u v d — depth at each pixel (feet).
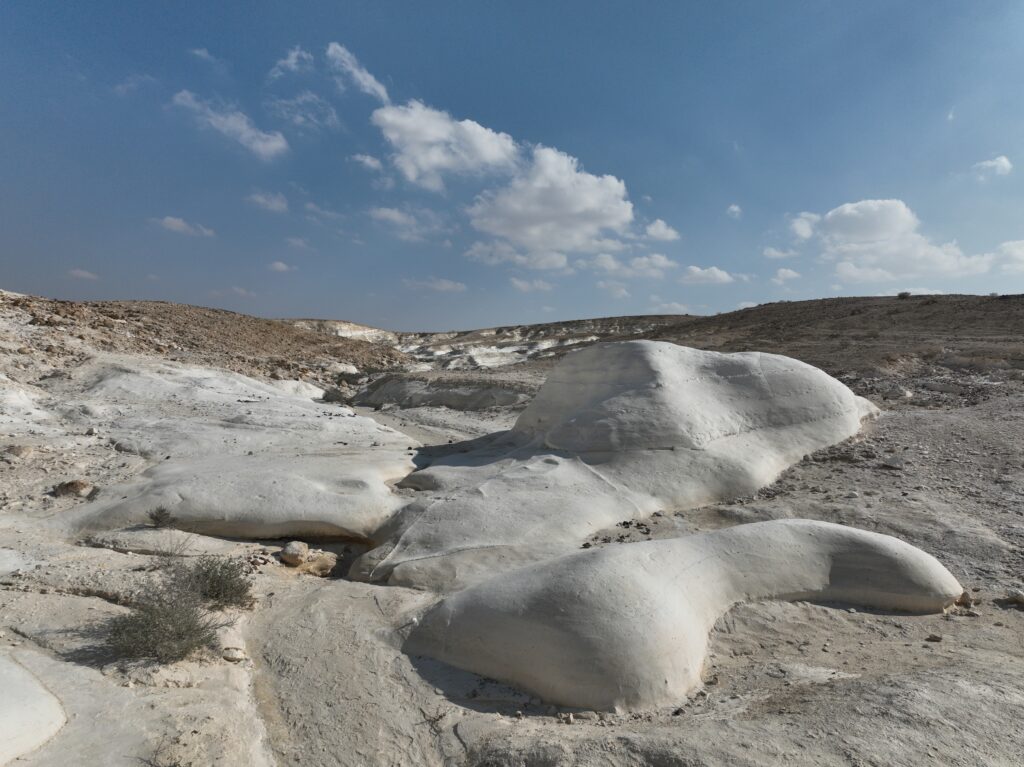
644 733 11.35
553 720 12.75
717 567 17.34
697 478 26.04
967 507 23.35
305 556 22.17
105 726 11.77
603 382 31.60
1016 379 46.24
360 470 28.55
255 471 27.76
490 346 173.47
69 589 18.03
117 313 102.01
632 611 14.20
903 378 53.21
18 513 26.27
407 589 18.85
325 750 12.30
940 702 11.36
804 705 11.99
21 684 12.44
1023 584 18.08
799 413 31.50
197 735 11.81
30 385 53.01
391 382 85.35
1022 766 9.75
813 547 18.21
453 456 32.12
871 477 27.02
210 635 15.62
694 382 31.24
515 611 14.79
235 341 111.24
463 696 13.80
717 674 14.43
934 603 16.94
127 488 27.68
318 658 15.37
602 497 24.02
